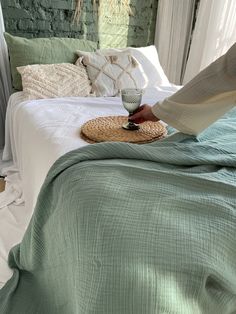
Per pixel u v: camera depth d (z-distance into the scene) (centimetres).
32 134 127
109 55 198
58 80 177
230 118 122
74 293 66
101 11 225
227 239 62
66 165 80
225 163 82
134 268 55
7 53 191
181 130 96
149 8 248
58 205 77
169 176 74
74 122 132
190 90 89
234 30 222
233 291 63
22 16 199
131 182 72
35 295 96
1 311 93
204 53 243
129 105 112
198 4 244
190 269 56
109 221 62
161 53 258
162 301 53
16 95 176
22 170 148
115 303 54
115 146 83
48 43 192
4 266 114
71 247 67
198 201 66
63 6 209
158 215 63
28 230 91
